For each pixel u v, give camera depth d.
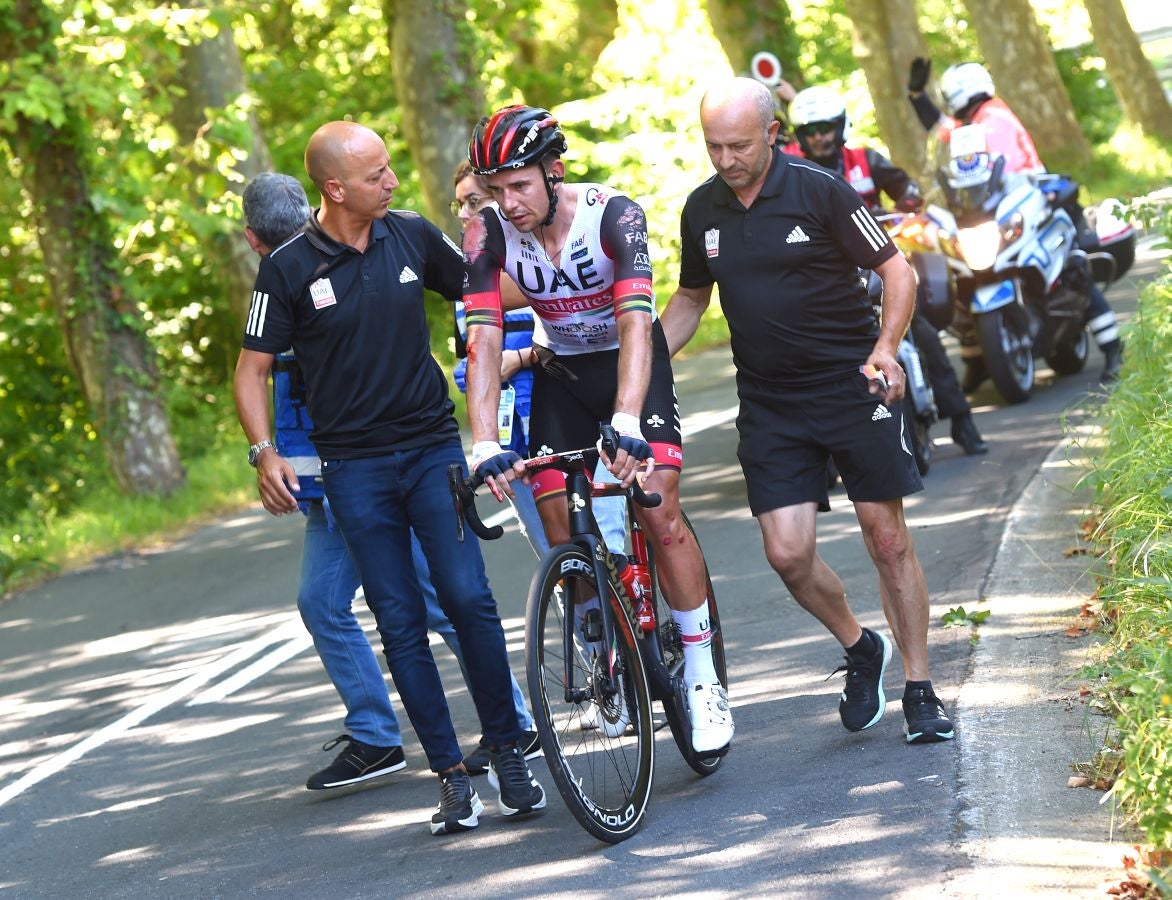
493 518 25.81
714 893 9.96
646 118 62.25
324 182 11.91
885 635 15.38
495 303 11.59
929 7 84.94
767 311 12.01
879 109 59.91
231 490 35.47
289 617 21.92
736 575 19.41
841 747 12.46
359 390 12.14
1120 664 11.61
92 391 36.09
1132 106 73.88
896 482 12.07
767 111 11.75
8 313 52.72
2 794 15.45
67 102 34.19
